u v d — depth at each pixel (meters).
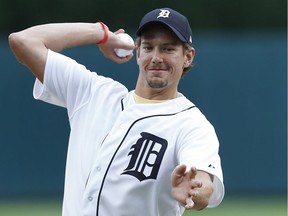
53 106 50.81
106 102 16.11
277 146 50.69
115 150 15.45
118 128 15.67
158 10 15.70
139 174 15.14
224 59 50.66
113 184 15.29
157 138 15.30
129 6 70.44
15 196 50.88
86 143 15.90
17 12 69.44
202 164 14.48
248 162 50.69
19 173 50.84
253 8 71.44
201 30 71.00
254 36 63.09
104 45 17.12
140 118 15.57
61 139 50.84
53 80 16.34
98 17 70.38
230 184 50.72
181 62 15.66
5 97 50.91
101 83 16.36
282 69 50.88
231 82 50.69
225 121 50.62
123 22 70.38
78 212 15.59
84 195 15.49
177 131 15.29
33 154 50.84
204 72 50.62
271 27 71.38
